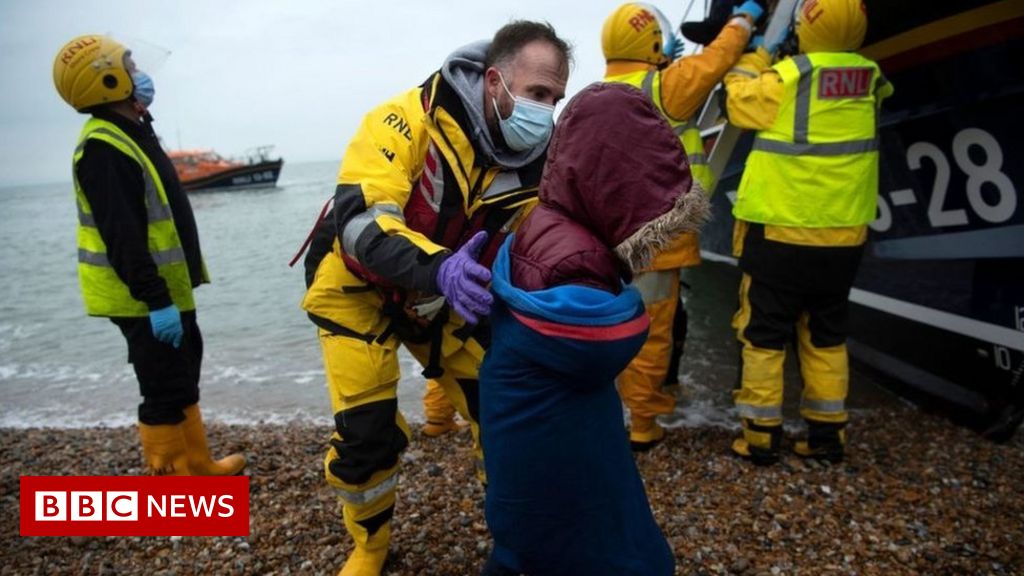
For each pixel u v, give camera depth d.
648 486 3.47
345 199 1.99
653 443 4.00
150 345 3.27
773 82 3.41
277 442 4.31
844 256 3.42
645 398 3.86
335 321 2.33
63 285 14.20
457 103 2.09
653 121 1.47
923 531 2.97
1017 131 3.56
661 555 1.66
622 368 1.48
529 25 2.04
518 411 1.52
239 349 7.32
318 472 3.76
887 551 2.82
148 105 3.42
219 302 10.26
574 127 1.52
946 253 4.24
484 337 2.38
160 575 2.78
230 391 5.91
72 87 3.08
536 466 1.53
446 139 2.10
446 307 2.39
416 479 3.60
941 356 4.44
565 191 1.54
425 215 2.19
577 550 1.58
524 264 1.56
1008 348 3.93
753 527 3.02
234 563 2.83
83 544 3.05
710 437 4.17
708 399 4.93
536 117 2.03
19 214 57.22
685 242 3.72
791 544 2.89
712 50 3.55
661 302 3.73
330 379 2.37
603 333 1.40
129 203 3.03
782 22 4.03
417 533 2.99
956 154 3.96
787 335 3.62
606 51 3.93
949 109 3.89
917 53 3.94
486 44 2.13
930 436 4.12
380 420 2.36
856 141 3.33
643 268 1.50
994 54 3.53
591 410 1.52
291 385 6.03
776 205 3.42
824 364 3.64
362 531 2.53
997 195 3.80
